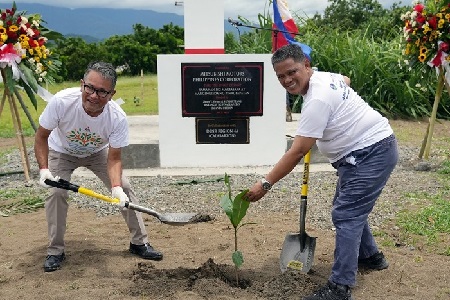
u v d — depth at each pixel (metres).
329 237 5.60
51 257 4.84
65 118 4.51
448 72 8.23
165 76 8.30
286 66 4.02
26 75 7.80
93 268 4.81
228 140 8.48
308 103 3.97
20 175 8.31
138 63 27.20
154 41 28.36
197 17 8.47
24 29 7.69
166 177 7.99
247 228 5.87
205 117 8.40
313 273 4.71
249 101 8.38
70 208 6.60
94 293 4.32
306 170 4.57
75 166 4.94
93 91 4.23
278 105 8.42
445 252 5.17
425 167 8.34
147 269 4.77
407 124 13.21
